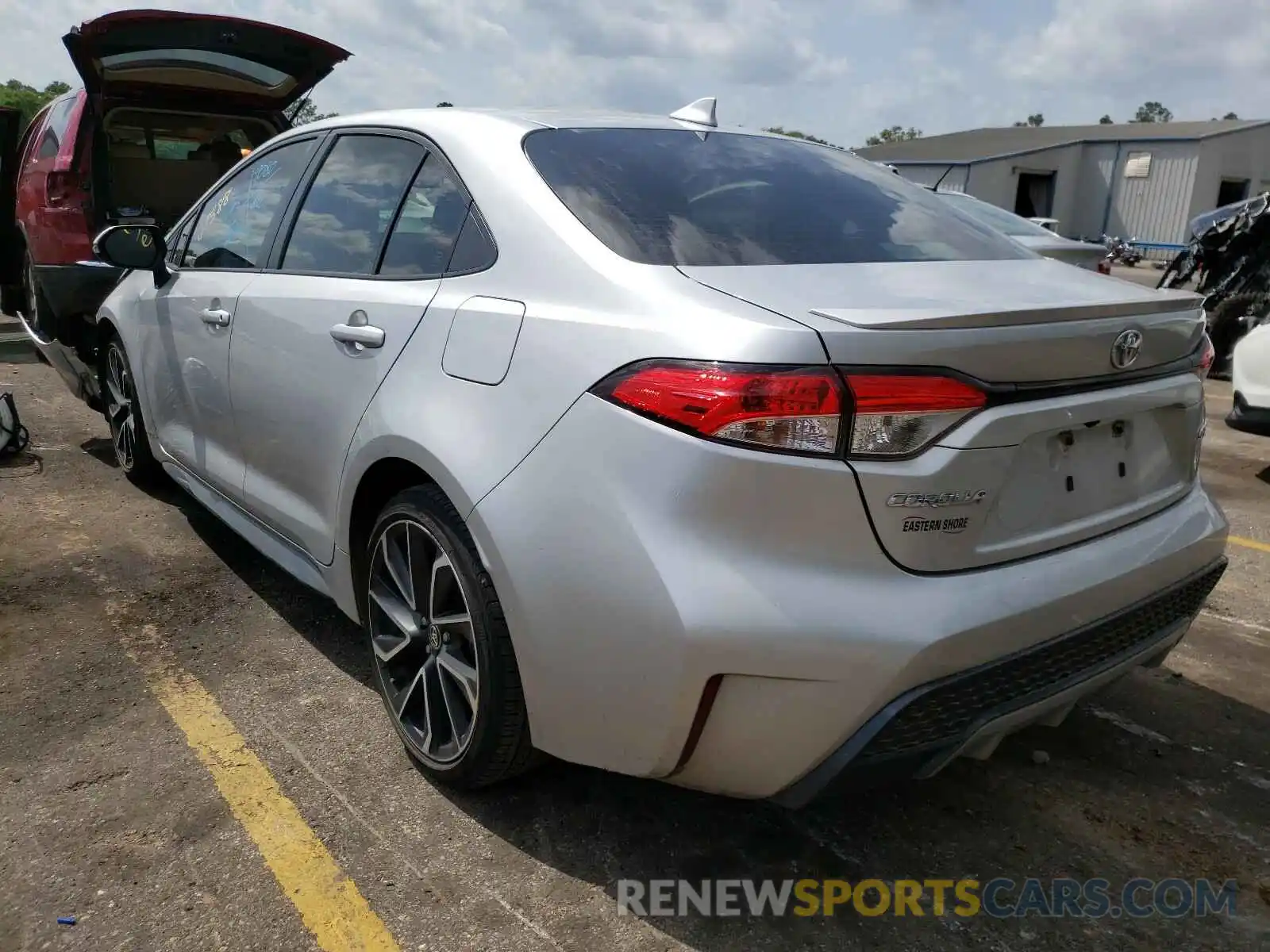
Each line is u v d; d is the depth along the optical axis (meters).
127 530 4.07
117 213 5.33
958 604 1.80
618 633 1.85
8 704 2.75
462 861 2.20
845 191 2.64
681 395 1.78
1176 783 2.62
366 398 2.46
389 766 2.53
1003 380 1.85
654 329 1.87
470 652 2.30
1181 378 2.31
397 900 2.08
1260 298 8.87
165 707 2.77
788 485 1.72
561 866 2.20
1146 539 2.20
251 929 1.98
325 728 2.70
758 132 3.00
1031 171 34.78
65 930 1.96
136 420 4.30
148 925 1.98
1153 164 33.78
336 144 3.02
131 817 2.30
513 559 1.99
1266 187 35.22
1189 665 3.31
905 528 1.77
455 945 1.96
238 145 6.62
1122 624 2.13
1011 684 1.94
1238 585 4.03
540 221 2.21
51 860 2.15
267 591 3.55
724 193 2.41
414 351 2.34
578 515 1.89
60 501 4.40
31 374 7.23
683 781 1.94
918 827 2.41
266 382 2.92
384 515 2.45
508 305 2.15
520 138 2.45
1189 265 9.72
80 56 5.03
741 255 2.12
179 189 6.36
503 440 2.04
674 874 2.19
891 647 1.74
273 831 2.27
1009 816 2.46
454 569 2.21
